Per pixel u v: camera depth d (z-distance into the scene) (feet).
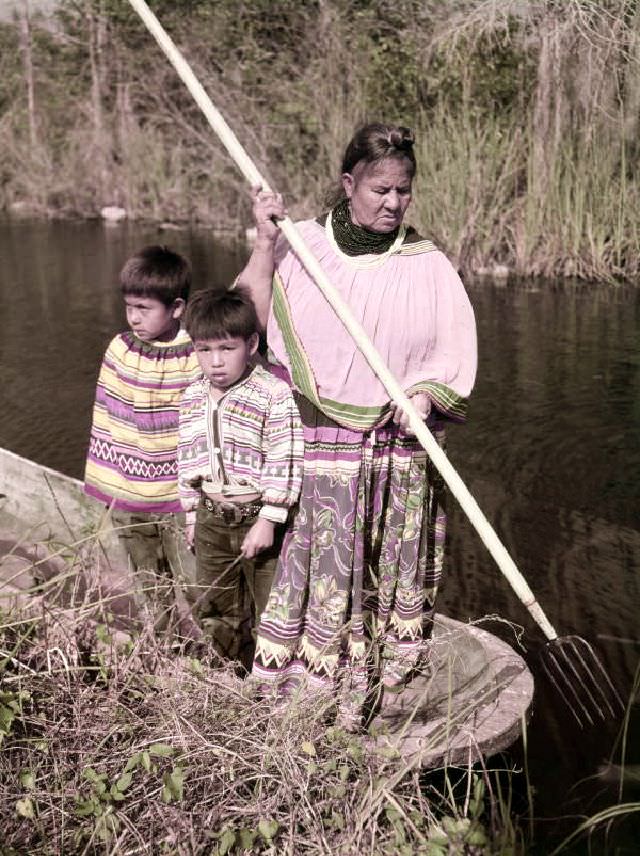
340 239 8.67
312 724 8.14
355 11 38.34
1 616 8.82
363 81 37.60
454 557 13.65
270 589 9.37
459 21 33.88
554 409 19.52
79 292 31.45
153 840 7.48
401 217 8.54
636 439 17.85
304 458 8.89
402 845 7.20
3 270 35.35
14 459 13.19
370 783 7.64
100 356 24.25
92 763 7.86
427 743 8.14
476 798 7.61
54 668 8.81
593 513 14.93
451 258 33.01
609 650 11.25
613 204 31.04
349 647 9.11
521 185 33.73
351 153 8.32
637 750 9.48
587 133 30.91
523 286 30.55
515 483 16.12
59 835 7.45
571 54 31.09
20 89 55.67
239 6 42.09
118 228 45.73
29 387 21.76
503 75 33.17
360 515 8.83
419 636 9.33
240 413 8.93
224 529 9.20
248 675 9.21
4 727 7.70
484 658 9.66
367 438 8.73
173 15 44.52
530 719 9.18
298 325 8.72
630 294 29.22
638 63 30.25
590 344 23.99
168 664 8.87
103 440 10.30
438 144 33.83
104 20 47.65
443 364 8.87
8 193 54.34
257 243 8.70
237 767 7.88
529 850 8.17
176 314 9.91
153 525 10.34
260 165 41.91
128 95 50.01
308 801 7.51
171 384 9.91
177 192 47.21
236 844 7.34
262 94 42.60
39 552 12.71
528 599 8.50
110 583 11.34
